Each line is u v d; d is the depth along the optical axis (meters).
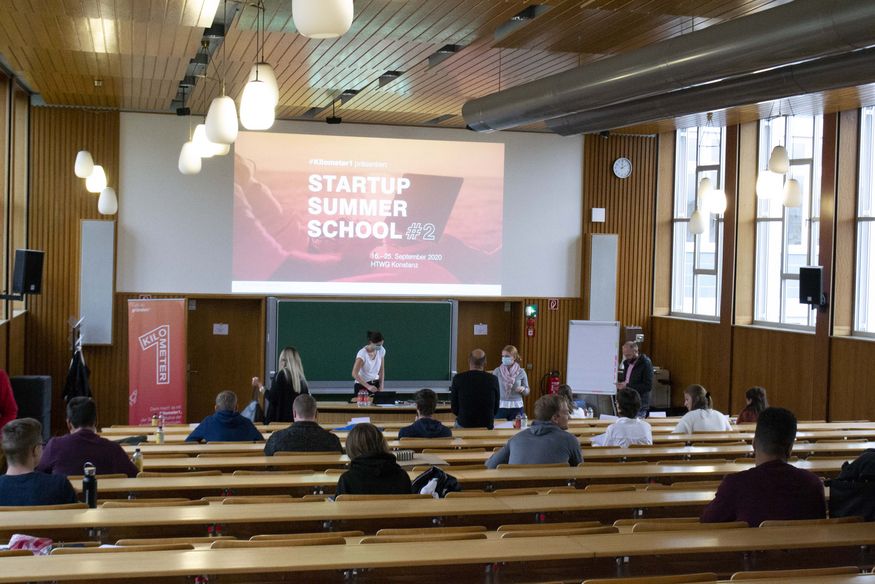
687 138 16.94
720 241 16.09
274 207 15.66
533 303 16.72
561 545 4.03
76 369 13.80
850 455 7.95
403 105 14.26
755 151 15.27
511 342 16.97
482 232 16.47
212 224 15.45
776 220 14.89
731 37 7.19
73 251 14.93
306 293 15.80
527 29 9.23
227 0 8.37
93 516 4.48
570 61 10.84
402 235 16.16
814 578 3.61
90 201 14.98
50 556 3.72
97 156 14.98
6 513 4.52
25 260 11.97
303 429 7.06
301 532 5.14
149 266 15.23
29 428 5.10
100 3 8.08
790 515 4.69
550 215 16.78
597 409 14.76
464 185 16.39
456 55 10.52
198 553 3.79
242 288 15.59
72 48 10.14
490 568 4.10
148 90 13.16
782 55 6.87
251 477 5.91
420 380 16.02
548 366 16.83
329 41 9.86
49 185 14.84
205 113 15.34
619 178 17.05
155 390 14.19
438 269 16.30
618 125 11.73
